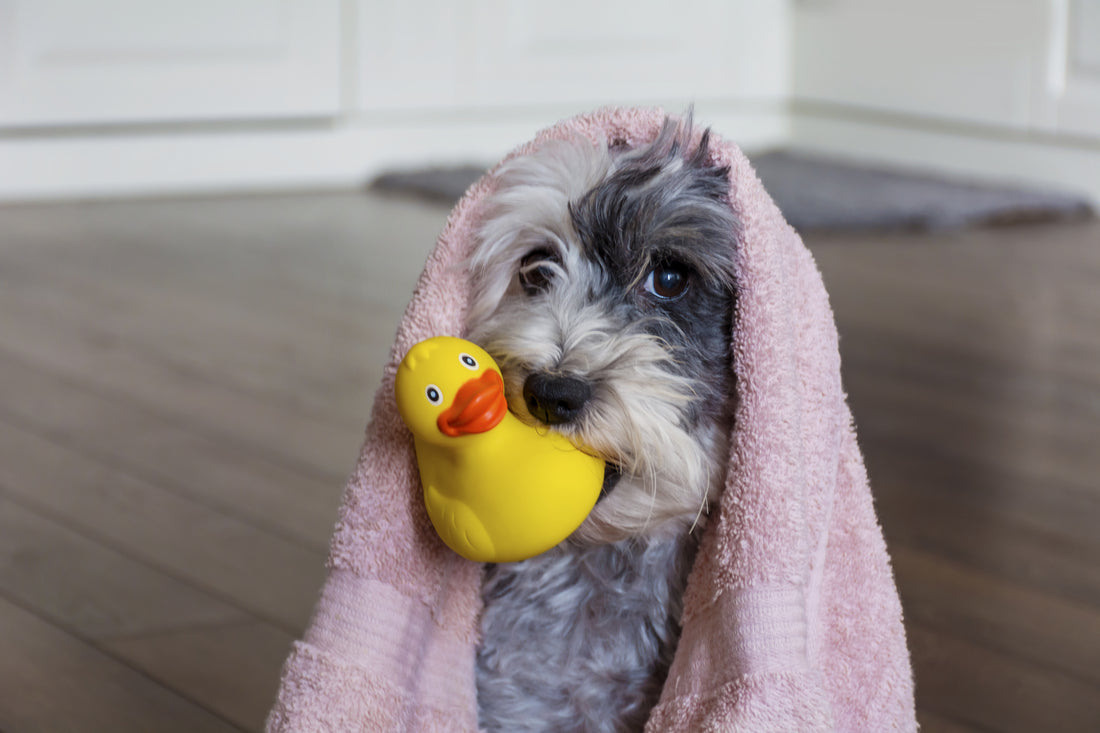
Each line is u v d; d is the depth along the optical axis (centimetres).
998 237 251
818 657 86
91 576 117
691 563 86
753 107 339
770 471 81
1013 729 101
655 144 87
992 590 117
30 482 133
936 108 301
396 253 232
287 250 233
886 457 143
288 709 81
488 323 85
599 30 316
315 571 119
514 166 87
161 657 107
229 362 172
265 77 283
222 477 136
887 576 90
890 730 88
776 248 84
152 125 277
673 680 83
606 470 82
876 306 201
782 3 335
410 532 84
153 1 268
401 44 296
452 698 86
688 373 84
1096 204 274
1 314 189
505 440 79
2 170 266
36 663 105
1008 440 148
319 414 154
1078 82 273
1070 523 128
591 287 85
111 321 188
